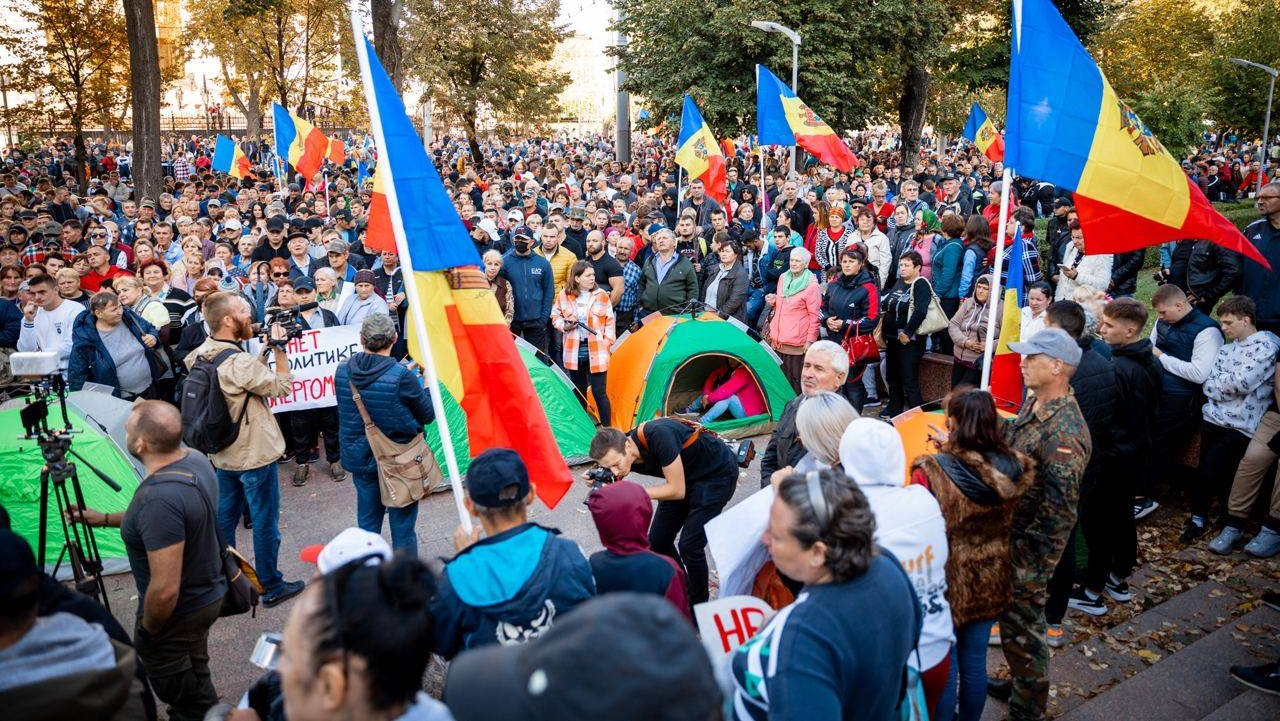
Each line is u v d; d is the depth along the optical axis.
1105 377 4.82
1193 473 6.47
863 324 8.12
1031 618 3.91
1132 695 4.42
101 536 6.05
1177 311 6.12
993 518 3.54
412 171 4.35
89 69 25.98
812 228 11.85
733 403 8.46
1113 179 4.89
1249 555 5.86
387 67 18.47
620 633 1.38
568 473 4.48
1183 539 6.11
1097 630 5.09
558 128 74.12
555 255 9.56
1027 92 4.88
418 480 5.44
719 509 4.96
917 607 2.76
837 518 2.48
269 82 39.16
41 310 7.57
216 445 5.30
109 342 6.98
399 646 1.77
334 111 42.09
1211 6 38.22
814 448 3.93
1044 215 18.67
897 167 31.08
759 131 13.66
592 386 8.36
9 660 2.33
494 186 18.67
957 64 30.81
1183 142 21.77
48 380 4.16
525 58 36.53
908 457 5.37
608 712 1.32
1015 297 5.49
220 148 19.88
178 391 7.56
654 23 26.25
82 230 13.33
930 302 7.95
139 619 3.76
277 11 21.19
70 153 37.62
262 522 5.50
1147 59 34.56
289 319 5.52
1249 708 4.24
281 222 9.72
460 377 4.49
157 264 8.13
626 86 28.58
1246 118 30.78
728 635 3.40
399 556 1.92
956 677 3.53
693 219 11.06
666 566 3.50
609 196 19.03
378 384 5.23
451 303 4.47
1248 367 5.69
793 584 3.74
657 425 4.80
